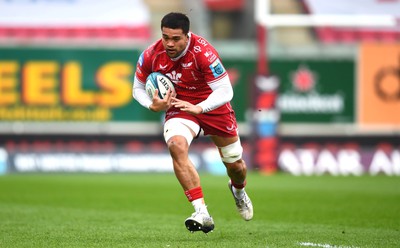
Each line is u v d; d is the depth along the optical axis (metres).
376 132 81.44
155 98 28.23
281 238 29.72
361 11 82.00
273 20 80.56
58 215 39.97
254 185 63.03
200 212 27.30
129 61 78.94
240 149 30.67
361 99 81.31
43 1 79.12
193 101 29.52
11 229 32.78
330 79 80.94
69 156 78.44
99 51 78.56
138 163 78.81
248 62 79.94
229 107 29.98
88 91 78.31
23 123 77.88
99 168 78.50
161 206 46.22
